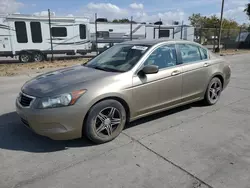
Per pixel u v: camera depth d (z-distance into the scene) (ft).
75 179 8.11
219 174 8.30
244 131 11.92
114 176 8.27
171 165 8.91
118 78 10.77
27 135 11.66
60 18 48.60
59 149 10.24
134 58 12.00
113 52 13.69
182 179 8.06
